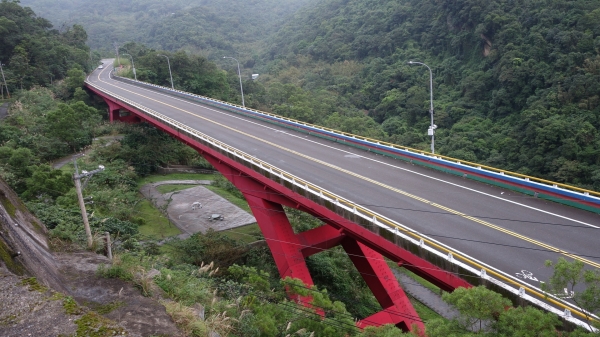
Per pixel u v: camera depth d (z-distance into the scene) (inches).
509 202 658.8
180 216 1216.2
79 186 535.8
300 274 779.4
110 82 2566.4
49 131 1568.7
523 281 445.4
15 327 227.9
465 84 2237.9
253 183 907.4
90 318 239.9
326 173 848.9
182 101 1894.7
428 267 502.9
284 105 2500.0
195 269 723.4
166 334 299.7
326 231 817.5
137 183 1482.5
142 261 568.4
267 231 859.4
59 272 409.1
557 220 581.9
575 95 1599.4
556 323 316.8
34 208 764.6
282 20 6766.7
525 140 1593.3
